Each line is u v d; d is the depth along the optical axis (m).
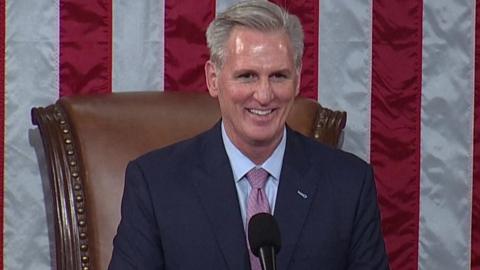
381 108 11.27
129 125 9.91
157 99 10.11
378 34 11.21
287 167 8.45
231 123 8.17
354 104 11.25
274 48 7.77
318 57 11.18
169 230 8.20
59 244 9.59
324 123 10.24
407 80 11.27
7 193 11.00
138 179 8.44
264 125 7.96
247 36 7.80
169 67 11.04
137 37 11.00
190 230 8.18
